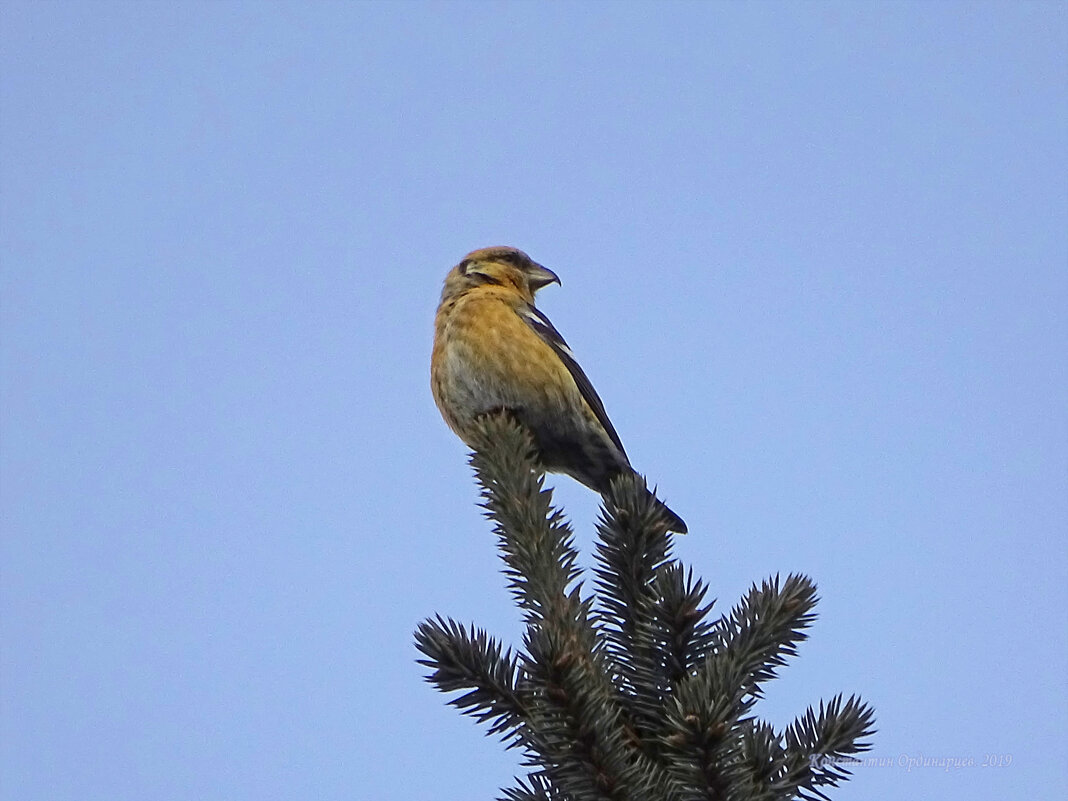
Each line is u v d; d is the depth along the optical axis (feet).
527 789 22.33
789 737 22.13
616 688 23.29
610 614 25.53
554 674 19.65
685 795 19.86
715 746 19.43
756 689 23.11
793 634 23.38
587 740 19.69
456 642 22.47
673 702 21.84
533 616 24.99
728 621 23.94
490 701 22.49
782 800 21.17
